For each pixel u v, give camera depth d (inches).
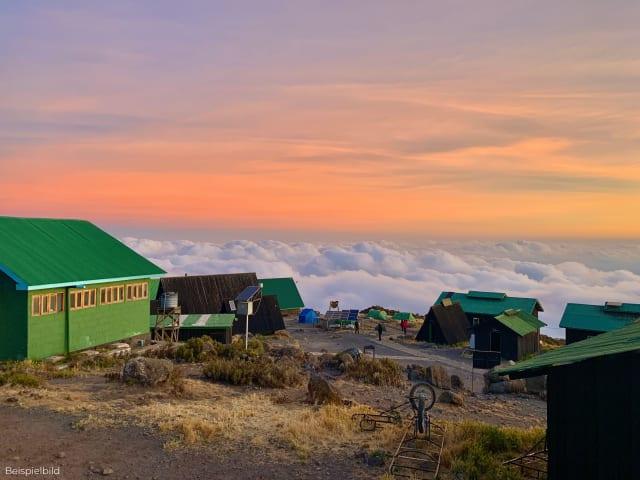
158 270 1454.2
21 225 1251.2
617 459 425.7
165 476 495.2
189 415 669.3
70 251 1262.3
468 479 502.6
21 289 1027.3
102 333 1249.4
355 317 2598.4
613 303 2133.4
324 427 650.8
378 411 781.9
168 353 1151.6
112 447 555.5
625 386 425.7
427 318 2206.0
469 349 1973.4
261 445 579.5
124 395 765.9
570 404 449.7
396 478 501.7
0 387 770.2
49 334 1093.8
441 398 994.7
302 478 502.3
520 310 2161.7
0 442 552.7
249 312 1316.4
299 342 2033.7
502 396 1138.0
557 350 608.7
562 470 450.0
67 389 790.5
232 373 936.9
